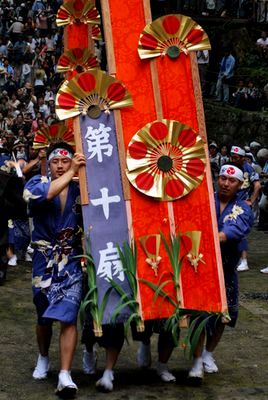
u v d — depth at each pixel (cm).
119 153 587
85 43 944
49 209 582
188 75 599
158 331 605
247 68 2319
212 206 595
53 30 2620
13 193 741
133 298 578
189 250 590
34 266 589
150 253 586
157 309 584
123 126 590
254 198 1110
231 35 2406
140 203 589
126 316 578
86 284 585
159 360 612
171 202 592
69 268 577
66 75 884
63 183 571
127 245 581
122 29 596
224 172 615
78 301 573
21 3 2922
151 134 588
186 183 591
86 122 585
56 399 565
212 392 589
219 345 726
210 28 2458
